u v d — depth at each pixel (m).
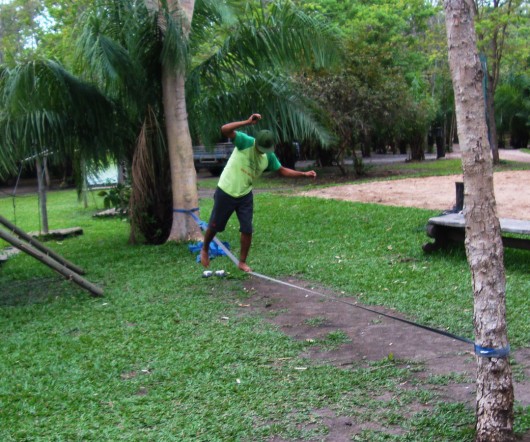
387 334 5.67
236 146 7.17
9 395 4.70
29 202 22.80
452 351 5.17
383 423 3.99
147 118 10.94
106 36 10.13
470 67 3.33
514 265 7.90
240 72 11.12
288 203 15.78
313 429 3.96
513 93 51.34
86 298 7.50
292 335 5.80
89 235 13.72
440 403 4.20
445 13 3.40
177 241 10.75
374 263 8.45
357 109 21.64
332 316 6.29
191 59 10.46
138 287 7.93
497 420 3.45
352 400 4.34
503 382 3.45
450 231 8.77
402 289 7.07
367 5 32.31
